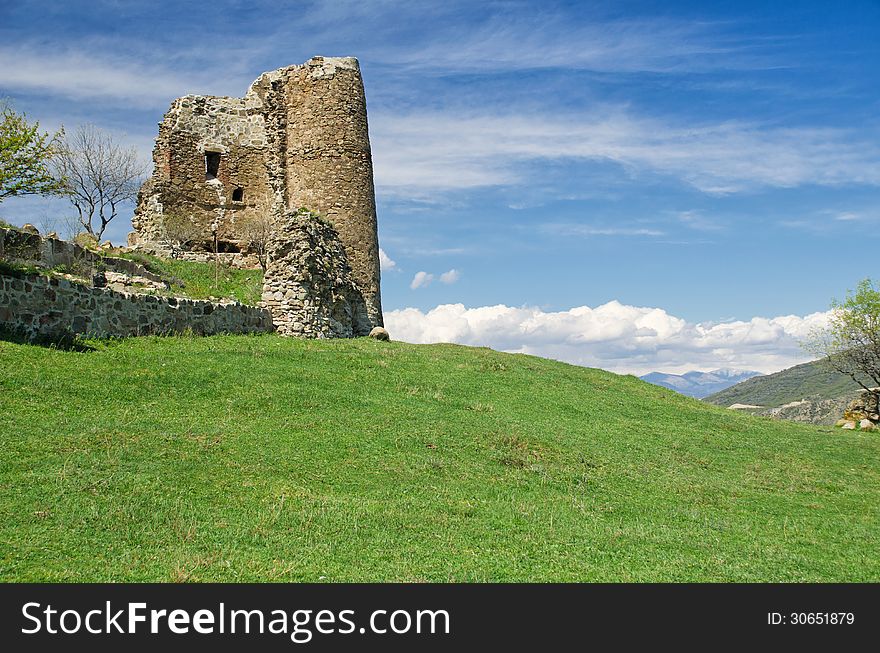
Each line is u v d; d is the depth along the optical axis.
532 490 12.28
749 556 10.04
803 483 15.73
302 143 34.19
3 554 7.70
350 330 28.77
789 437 21.44
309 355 19.95
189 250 34.41
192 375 15.67
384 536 9.27
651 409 21.67
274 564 8.19
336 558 8.52
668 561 9.45
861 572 9.83
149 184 34.53
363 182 34.00
